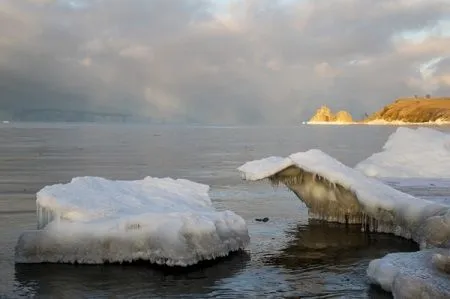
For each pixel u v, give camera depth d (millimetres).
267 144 80625
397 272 10414
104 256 12555
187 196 16672
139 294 10727
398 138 33906
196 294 10805
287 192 25828
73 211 13148
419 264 10695
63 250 12664
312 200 18578
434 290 9234
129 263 12523
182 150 64938
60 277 11664
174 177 33062
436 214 14570
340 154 53844
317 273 12266
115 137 110500
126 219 12797
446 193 23141
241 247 14352
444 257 10422
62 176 33156
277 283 11523
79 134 128250
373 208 16078
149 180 17344
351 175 17156
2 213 19578
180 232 12578
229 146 75125
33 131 154000
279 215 19547
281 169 17578
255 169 17734
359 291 10953
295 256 13734
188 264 12469
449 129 116188
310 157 17703
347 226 17484
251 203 22438
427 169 30141
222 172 36500
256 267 12688
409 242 15133
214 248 13125
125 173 35438
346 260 13367
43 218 13531
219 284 11398
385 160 31859
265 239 15633
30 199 23188
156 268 12281
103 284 11289
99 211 13289
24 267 12391
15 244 14617
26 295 10648
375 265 11219
